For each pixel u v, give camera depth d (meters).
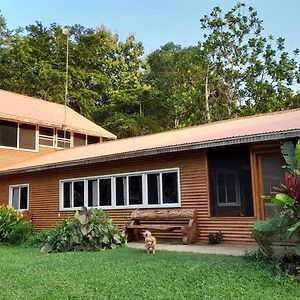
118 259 8.84
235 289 5.79
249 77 35.69
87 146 19.80
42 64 39.44
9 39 42.28
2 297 5.77
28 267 8.18
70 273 7.32
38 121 21.77
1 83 37.44
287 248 7.78
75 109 41.38
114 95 42.56
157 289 5.94
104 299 5.50
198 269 7.14
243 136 10.43
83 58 44.28
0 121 20.70
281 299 5.27
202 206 12.04
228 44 36.94
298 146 7.44
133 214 13.07
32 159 20.12
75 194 15.89
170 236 12.69
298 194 7.06
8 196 18.75
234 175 11.59
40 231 15.15
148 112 42.94
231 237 11.34
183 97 36.88
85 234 10.96
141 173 13.72
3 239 13.35
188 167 12.53
